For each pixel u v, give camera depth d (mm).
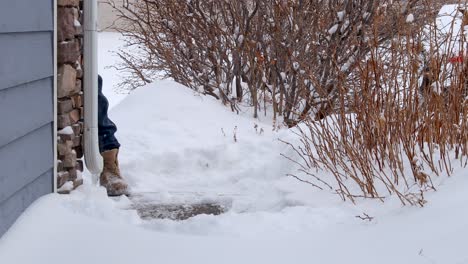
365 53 6996
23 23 3377
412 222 3605
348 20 7617
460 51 4488
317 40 7984
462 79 4414
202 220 4145
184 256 3271
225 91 8523
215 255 3312
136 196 5316
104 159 5227
